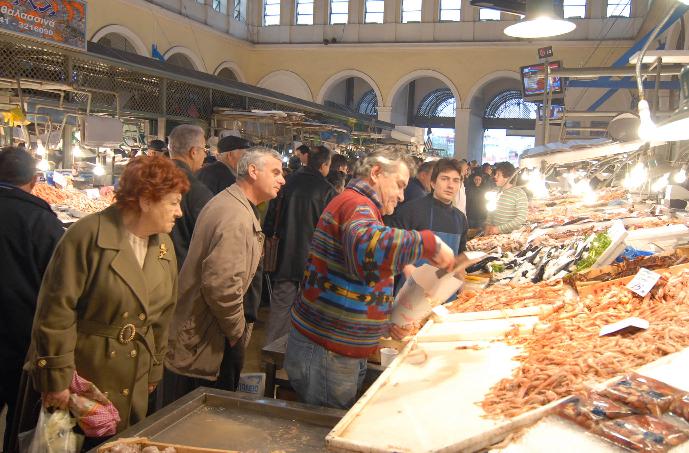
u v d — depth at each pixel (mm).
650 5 17953
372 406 2049
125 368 2475
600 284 3043
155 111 9391
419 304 2615
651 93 10773
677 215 5371
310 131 13430
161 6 19500
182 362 3166
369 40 24891
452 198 4125
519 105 28156
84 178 7691
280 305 5176
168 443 2051
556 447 1636
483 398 2072
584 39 22844
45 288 2354
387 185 2533
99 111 8219
